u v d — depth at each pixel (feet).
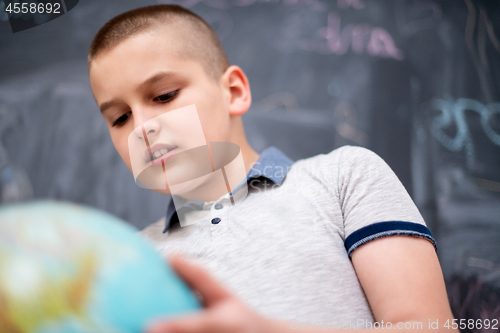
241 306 0.88
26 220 0.93
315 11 4.85
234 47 4.77
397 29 4.83
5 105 4.33
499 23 4.87
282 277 1.55
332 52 4.76
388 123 4.60
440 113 4.63
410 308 1.34
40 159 4.28
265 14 4.84
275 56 4.76
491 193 4.39
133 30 2.00
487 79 4.73
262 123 4.58
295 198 1.83
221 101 2.09
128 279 0.85
